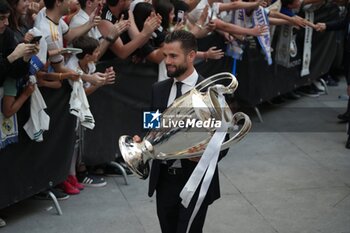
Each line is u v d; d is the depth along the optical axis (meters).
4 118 4.99
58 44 5.46
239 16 7.82
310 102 10.01
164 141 3.95
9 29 4.97
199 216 4.30
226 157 7.45
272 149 7.82
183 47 4.08
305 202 6.30
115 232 5.45
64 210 5.78
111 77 5.75
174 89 4.24
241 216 5.92
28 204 5.85
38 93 5.18
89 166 6.60
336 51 10.80
